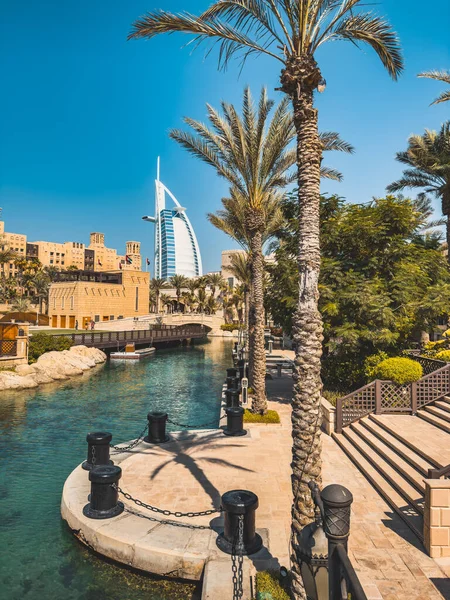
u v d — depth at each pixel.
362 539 6.56
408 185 27.19
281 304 18.45
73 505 7.88
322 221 18.22
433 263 17.92
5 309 82.75
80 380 27.44
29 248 155.75
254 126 15.14
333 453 10.95
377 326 15.63
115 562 6.71
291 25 6.72
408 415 11.90
